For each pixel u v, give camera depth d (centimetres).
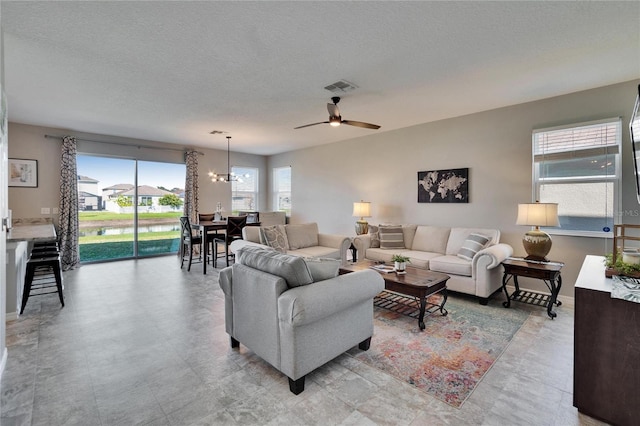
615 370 162
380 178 572
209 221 630
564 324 298
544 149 385
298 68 294
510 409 176
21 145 505
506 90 354
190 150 685
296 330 187
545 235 346
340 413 173
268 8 203
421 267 405
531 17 214
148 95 368
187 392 192
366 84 334
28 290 331
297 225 510
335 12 208
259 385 199
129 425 163
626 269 188
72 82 328
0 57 207
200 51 262
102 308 343
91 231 583
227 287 248
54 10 205
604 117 343
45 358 233
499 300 371
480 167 441
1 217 219
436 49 258
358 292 220
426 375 211
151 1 196
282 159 790
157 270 530
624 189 335
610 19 216
